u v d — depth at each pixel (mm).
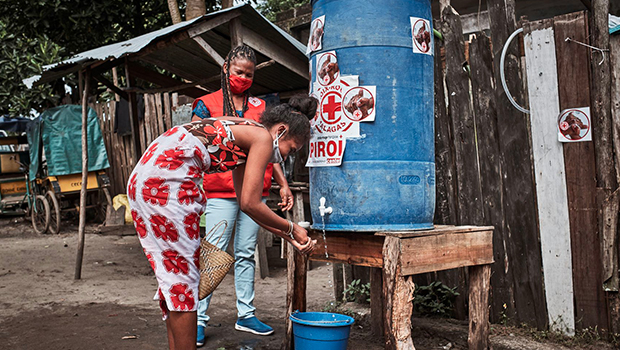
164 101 7926
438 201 3738
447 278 3779
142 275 5766
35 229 9492
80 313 4152
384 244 2582
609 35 3068
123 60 5777
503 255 3506
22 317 4051
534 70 3314
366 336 3592
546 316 3354
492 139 3521
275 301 4602
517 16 7359
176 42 4836
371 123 2676
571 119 3180
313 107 2574
